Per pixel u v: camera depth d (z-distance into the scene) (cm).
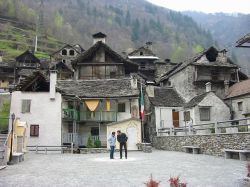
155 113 4094
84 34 15888
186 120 4088
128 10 18662
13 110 3341
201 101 3978
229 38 18475
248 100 3938
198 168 1545
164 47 13500
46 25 15475
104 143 3772
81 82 4153
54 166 1728
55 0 18838
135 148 3412
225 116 4031
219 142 2256
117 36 15300
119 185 1080
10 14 15050
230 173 1348
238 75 5053
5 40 12194
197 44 14500
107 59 4803
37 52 11738
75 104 3775
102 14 17712
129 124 3459
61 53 8819
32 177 1297
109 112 3850
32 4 17788
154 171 1445
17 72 8125
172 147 3122
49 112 3362
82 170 1521
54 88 3400
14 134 2156
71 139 3512
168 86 5138
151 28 15575
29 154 2878
